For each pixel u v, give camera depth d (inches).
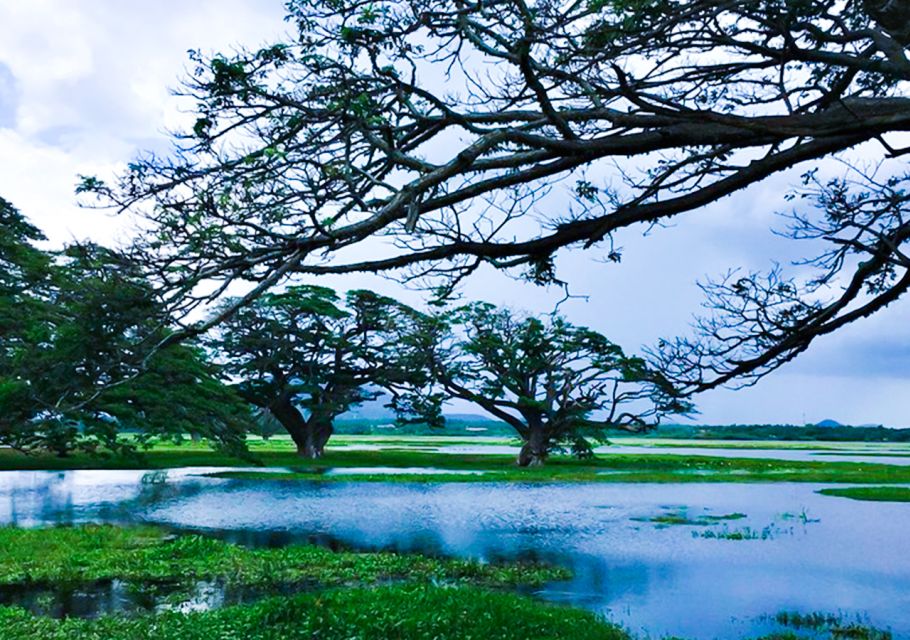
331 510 1206.3
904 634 504.4
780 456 3442.4
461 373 2385.6
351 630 413.4
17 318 1349.7
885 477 1909.4
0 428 1328.7
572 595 625.6
